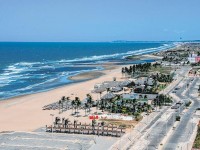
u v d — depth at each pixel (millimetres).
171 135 185500
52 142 176375
